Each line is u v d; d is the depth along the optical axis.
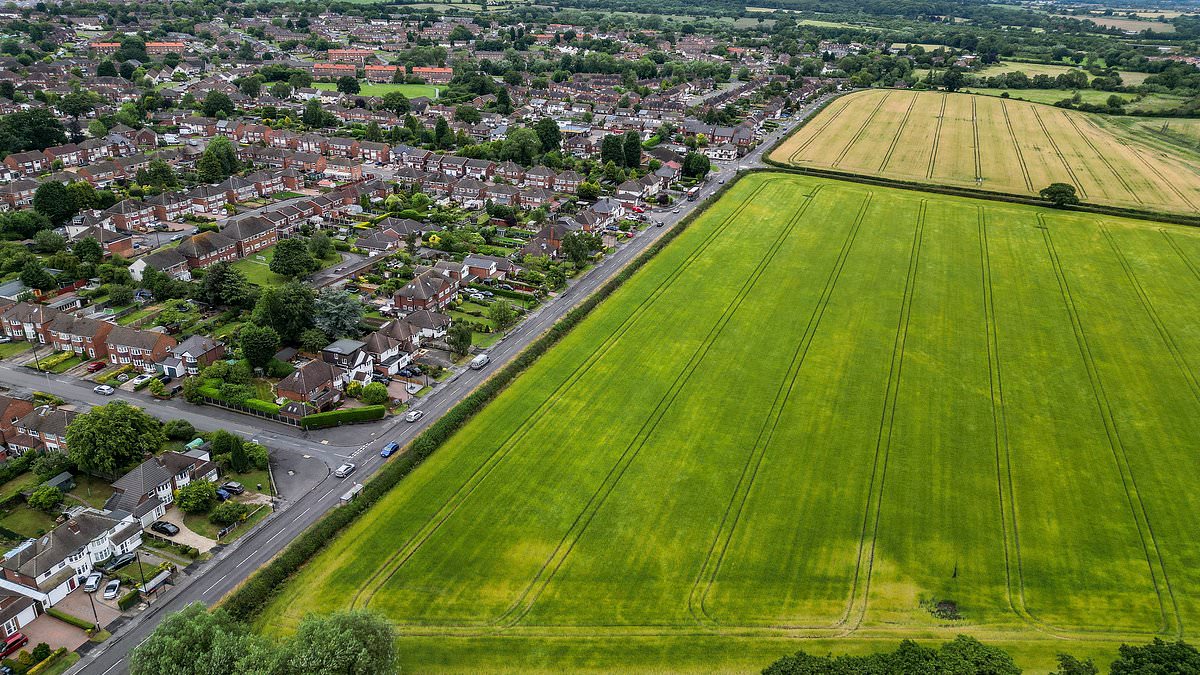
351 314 173.25
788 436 141.25
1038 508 124.75
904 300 199.25
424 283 190.88
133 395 152.38
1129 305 198.88
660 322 185.00
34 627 99.50
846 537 117.06
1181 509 125.38
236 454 128.62
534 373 161.38
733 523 119.12
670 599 104.62
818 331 181.75
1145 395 158.25
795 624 101.44
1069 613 104.44
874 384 159.75
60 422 132.62
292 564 107.38
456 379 160.75
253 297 185.50
